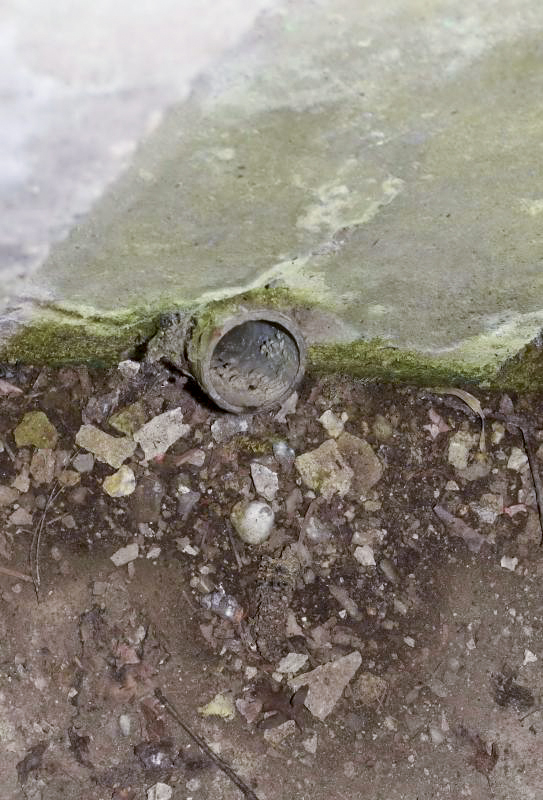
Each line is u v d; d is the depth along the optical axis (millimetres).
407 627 1312
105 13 1095
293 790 1281
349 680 1298
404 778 1296
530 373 1333
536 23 1112
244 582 1293
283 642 1293
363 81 1127
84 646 1267
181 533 1289
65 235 1182
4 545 1266
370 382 1330
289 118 1138
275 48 1111
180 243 1197
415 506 1324
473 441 1339
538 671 1322
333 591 1304
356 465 1318
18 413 1279
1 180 1146
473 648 1317
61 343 1266
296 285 1242
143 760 1265
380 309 1267
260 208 1182
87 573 1273
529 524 1336
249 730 1281
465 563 1325
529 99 1140
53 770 1253
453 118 1146
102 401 1289
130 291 1229
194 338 1240
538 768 1313
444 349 1306
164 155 1146
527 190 1185
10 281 1207
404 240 1214
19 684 1256
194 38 1104
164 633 1278
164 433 1294
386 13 1105
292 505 1306
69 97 1118
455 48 1119
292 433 1312
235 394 1257
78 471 1281
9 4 1088
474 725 1310
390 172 1170
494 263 1234
